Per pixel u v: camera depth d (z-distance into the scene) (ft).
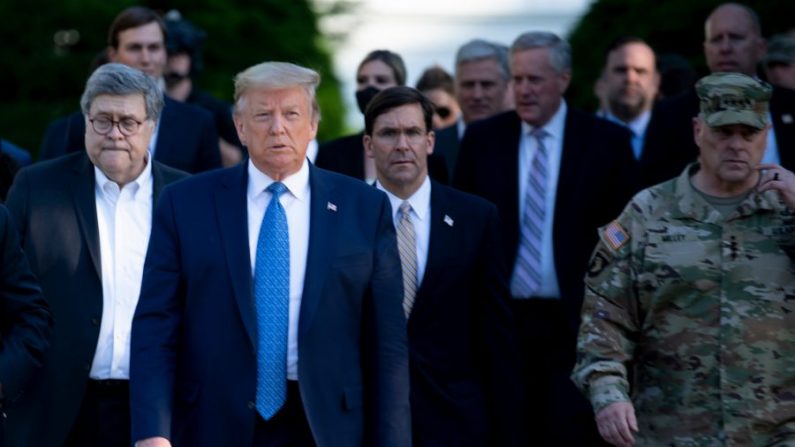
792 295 55.47
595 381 56.59
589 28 127.54
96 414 61.21
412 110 65.26
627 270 57.06
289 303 54.44
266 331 54.19
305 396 53.83
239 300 54.08
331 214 55.36
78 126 75.92
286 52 176.04
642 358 57.52
